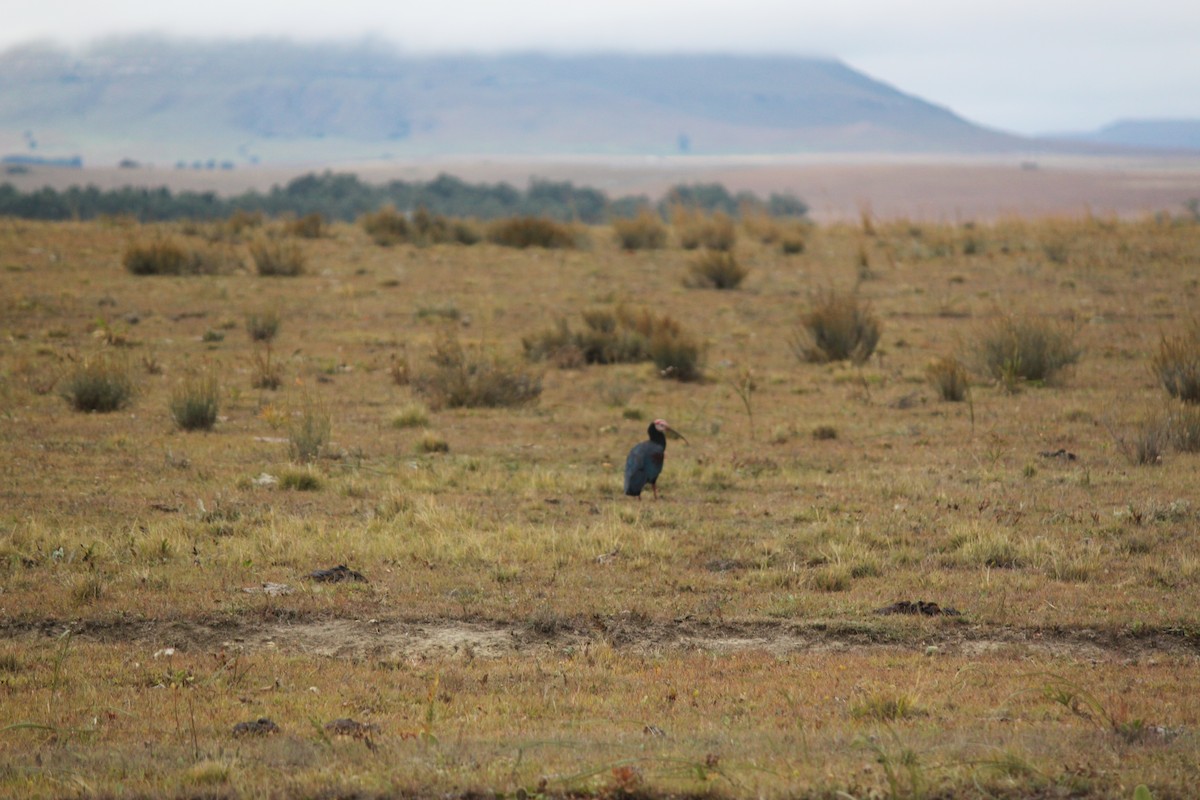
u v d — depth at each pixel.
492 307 121.62
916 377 90.69
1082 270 141.75
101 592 40.91
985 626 38.53
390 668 35.16
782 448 68.50
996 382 86.75
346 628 38.69
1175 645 37.03
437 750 27.02
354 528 50.03
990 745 26.81
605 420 77.44
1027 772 25.06
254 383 85.88
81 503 53.12
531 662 35.59
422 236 178.75
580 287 136.12
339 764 26.20
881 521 51.66
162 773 25.98
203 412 71.88
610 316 106.06
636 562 45.62
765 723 29.78
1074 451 66.12
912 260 157.00
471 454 67.00
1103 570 44.09
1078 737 27.80
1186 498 54.41
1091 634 37.81
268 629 38.56
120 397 77.06
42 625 38.34
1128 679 33.38
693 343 93.62
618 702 31.88
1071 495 55.50
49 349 93.81
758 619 39.34
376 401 81.94
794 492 57.81
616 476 61.22
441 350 89.19
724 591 42.56
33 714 30.58
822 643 37.69
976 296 127.38
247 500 54.66
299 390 84.75
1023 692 32.16
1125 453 63.53
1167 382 81.12
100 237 165.50
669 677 34.03
